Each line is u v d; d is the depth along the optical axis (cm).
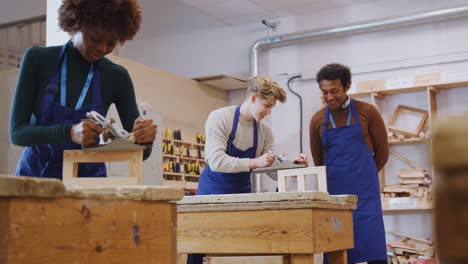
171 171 660
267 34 791
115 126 187
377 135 346
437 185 29
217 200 224
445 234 28
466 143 28
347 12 739
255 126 301
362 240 328
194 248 228
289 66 770
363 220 331
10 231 84
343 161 342
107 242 109
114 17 176
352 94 685
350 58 731
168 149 670
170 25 827
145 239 124
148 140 188
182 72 837
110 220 111
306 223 210
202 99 771
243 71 801
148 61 835
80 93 195
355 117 344
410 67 695
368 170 338
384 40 712
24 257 87
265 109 289
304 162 284
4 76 386
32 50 189
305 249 210
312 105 753
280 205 214
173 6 768
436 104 662
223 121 293
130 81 213
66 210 98
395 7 711
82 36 181
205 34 829
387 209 629
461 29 668
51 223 94
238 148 298
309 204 210
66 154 189
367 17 727
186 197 229
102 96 201
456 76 627
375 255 326
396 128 645
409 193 634
